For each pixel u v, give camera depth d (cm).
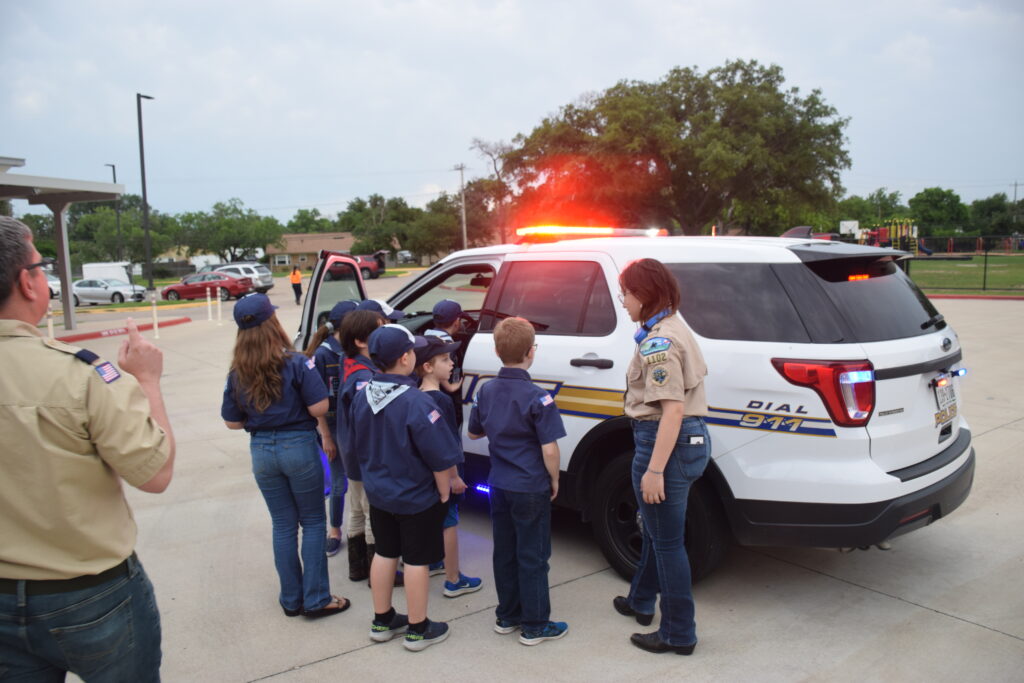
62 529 173
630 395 286
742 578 368
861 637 309
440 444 296
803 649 301
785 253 326
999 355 1003
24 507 170
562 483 379
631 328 355
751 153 3450
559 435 296
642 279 271
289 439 330
